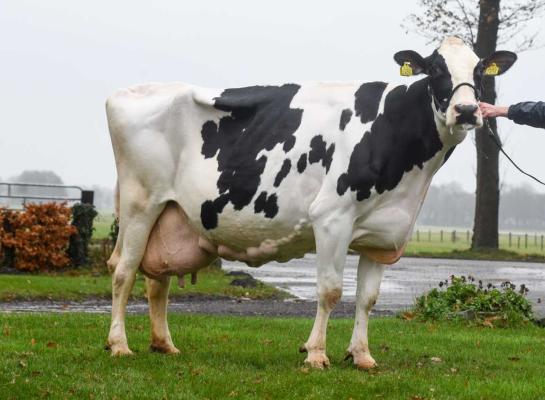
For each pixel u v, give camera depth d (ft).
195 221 31.78
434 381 28.78
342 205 29.09
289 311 52.95
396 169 29.19
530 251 176.76
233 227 31.07
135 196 32.58
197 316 45.85
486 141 123.65
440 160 29.71
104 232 138.00
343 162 29.17
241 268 92.17
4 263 71.05
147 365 30.22
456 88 28.14
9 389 26.45
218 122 31.83
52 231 72.08
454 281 51.19
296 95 30.96
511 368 32.73
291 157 30.01
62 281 62.44
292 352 33.94
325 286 29.40
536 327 47.01
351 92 30.22
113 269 33.17
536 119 29.76
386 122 29.30
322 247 29.30
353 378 28.19
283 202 30.07
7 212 71.67
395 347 37.06
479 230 125.59
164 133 32.40
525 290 50.57
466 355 35.50
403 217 29.58
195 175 31.65
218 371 29.40
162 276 33.12
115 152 33.32
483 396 26.96
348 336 40.09
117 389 26.63
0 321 40.65
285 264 101.96
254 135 30.86
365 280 30.81
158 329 33.19
